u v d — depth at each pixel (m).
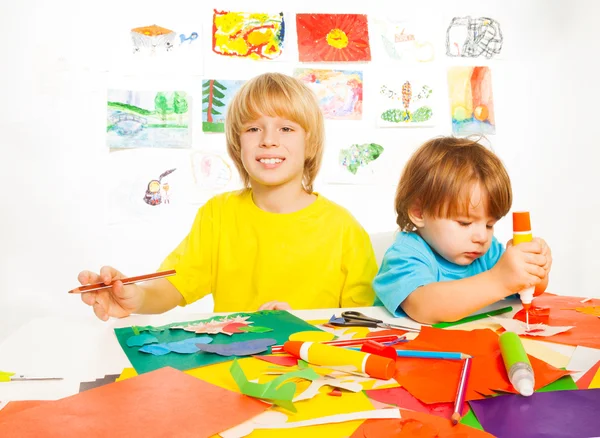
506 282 0.67
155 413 0.40
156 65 1.74
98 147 1.72
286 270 1.00
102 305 0.72
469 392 0.44
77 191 1.72
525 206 1.92
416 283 0.74
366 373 0.48
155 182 1.74
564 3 1.89
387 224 1.84
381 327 0.65
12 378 0.48
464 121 1.87
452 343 0.56
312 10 1.80
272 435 0.37
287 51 1.78
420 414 0.40
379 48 1.83
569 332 0.60
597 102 1.92
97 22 1.71
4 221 1.70
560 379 0.46
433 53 1.85
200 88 1.75
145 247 1.75
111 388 0.44
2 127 1.69
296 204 1.04
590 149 1.93
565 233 1.94
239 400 0.42
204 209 1.09
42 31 1.69
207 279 1.05
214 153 1.76
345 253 1.04
